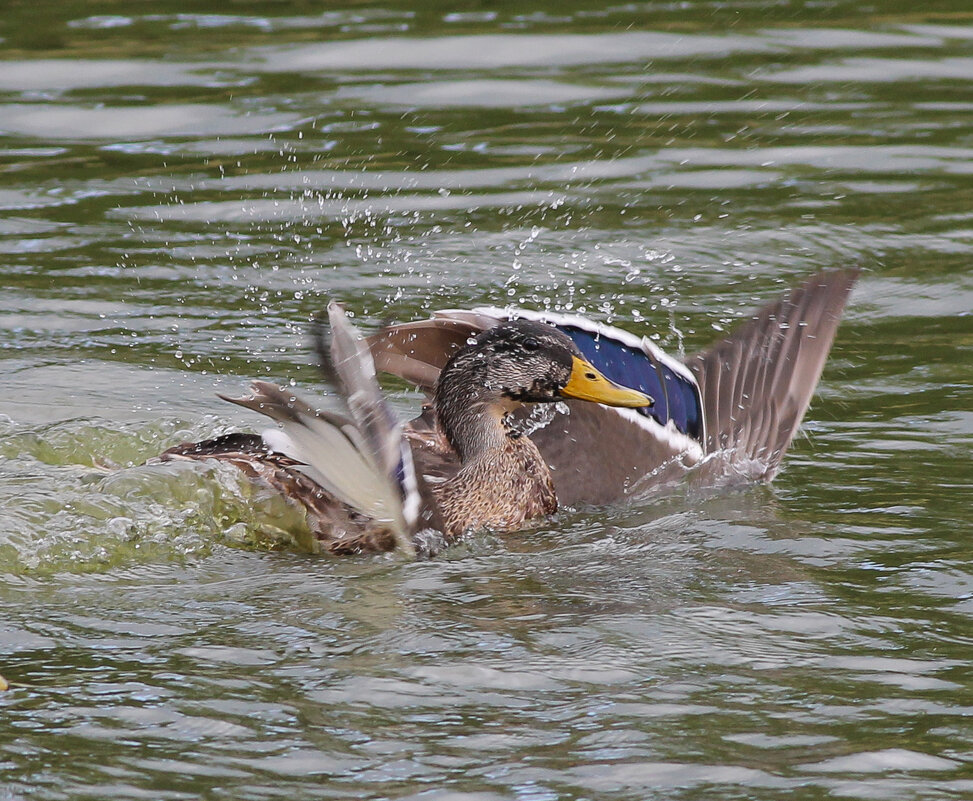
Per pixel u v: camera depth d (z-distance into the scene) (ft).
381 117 65.67
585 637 26.13
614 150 62.39
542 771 21.20
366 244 53.62
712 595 28.37
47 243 53.36
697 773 21.13
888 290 49.70
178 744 21.93
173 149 62.34
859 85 69.77
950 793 20.58
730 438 36.83
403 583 29.66
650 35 76.95
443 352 37.83
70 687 23.88
